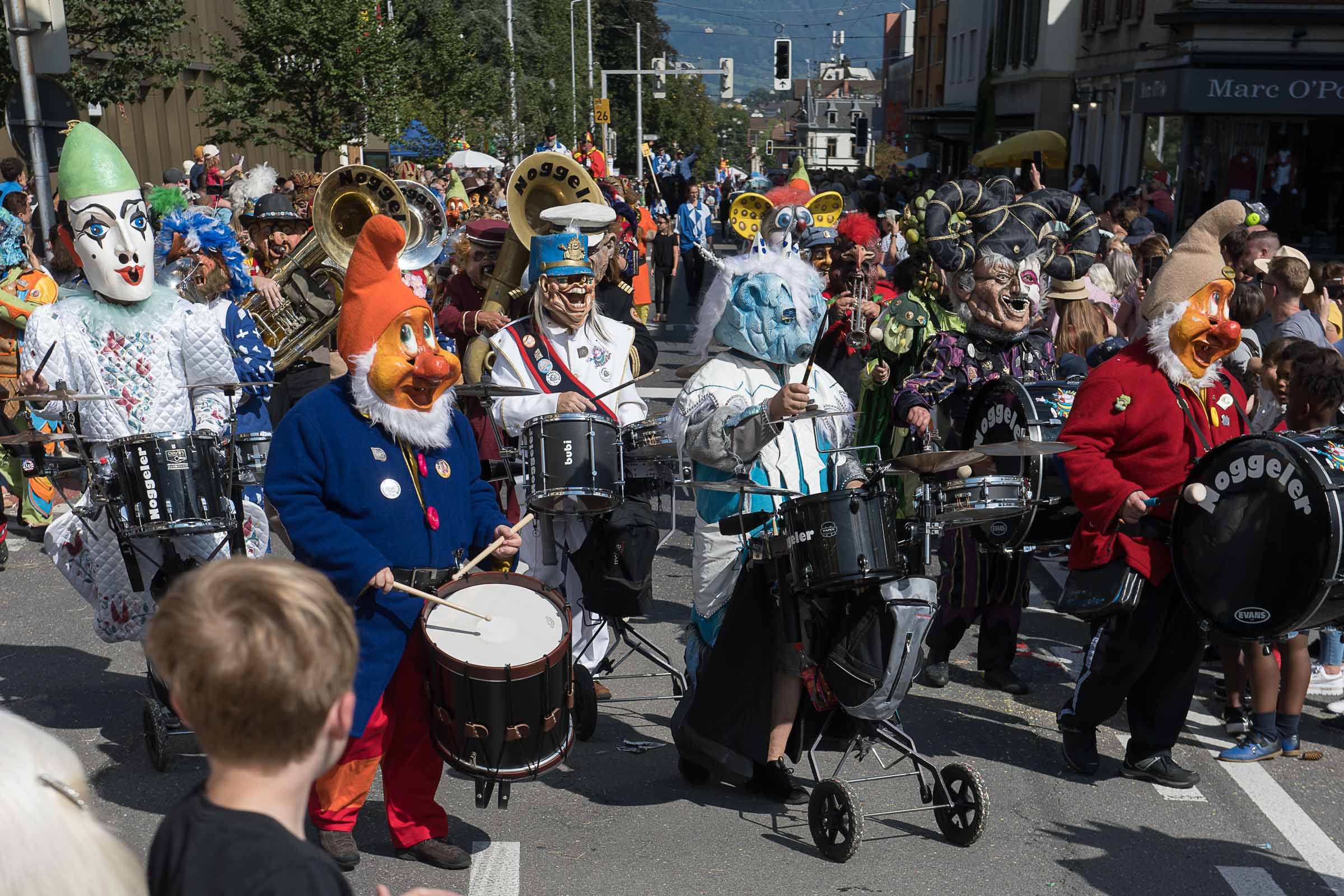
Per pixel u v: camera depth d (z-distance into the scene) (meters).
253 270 7.78
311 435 3.87
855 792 4.18
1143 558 4.54
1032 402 5.16
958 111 41.66
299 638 1.77
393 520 3.89
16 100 8.62
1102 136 27.86
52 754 1.59
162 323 4.86
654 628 6.62
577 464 4.59
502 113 39.66
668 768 4.95
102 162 4.77
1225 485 4.35
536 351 5.30
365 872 4.05
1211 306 4.61
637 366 5.48
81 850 1.54
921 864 4.17
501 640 3.73
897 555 4.00
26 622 6.62
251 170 8.73
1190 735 5.34
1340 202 19.27
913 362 6.39
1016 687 5.78
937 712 5.55
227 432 4.94
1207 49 18.92
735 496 4.48
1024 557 5.64
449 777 4.88
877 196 21.48
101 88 15.29
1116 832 4.43
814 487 4.55
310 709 1.79
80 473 4.94
